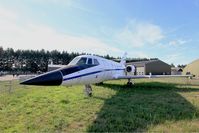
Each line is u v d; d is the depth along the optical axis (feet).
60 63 371.15
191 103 30.91
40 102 33.04
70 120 22.41
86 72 33.45
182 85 64.54
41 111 26.71
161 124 20.11
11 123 21.88
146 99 34.94
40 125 20.95
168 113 24.72
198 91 47.11
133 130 18.75
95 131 18.89
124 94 41.55
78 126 20.47
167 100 33.76
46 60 363.35
